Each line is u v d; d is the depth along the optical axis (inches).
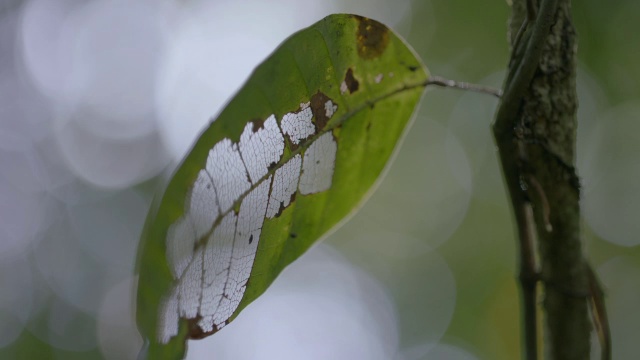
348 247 70.9
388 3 60.1
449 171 63.6
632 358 51.7
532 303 26.8
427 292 64.7
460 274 62.7
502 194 61.1
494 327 59.8
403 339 65.1
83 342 88.9
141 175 93.0
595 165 53.5
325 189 27.6
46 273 95.0
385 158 27.9
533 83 26.6
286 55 26.7
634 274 53.0
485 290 61.0
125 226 92.4
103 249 93.0
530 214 26.9
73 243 95.8
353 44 27.3
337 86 27.4
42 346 90.5
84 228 95.6
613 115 51.3
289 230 27.5
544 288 26.8
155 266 25.8
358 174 27.9
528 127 26.6
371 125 27.7
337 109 27.4
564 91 26.7
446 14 56.0
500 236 60.9
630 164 52.5
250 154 26.7
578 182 26.7
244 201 26.7
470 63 55.6
